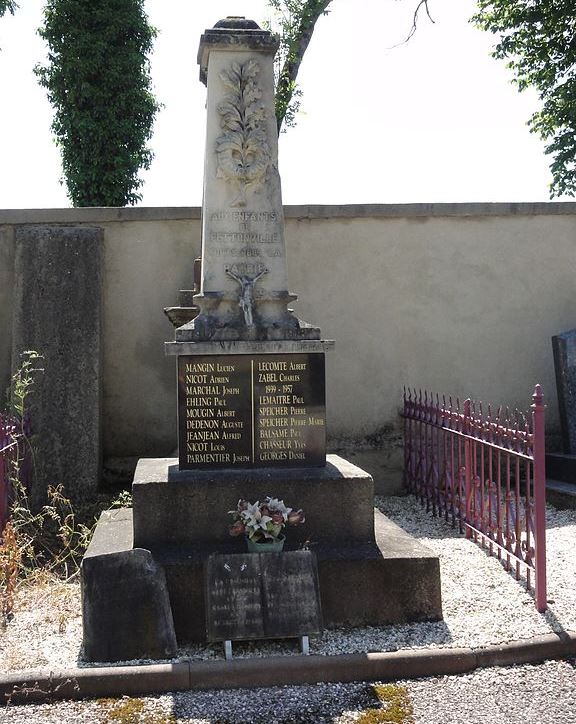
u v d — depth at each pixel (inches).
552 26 651.5
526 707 154.8
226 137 231.5
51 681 163.8
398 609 195.0
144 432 361.1
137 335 361.4
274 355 224.8
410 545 207.8
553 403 388.5
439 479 313.1
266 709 156.4
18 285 338.0
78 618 203.0
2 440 246.4
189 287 362.6
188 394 222.2
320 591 193.9
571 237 391.9
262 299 231.8
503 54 679.1
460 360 381.4
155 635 178.7
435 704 157.0
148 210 358.6
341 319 373.1
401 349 376.8
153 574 182.5
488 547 255.4
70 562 259.3
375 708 155.9
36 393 328.5
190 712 155.6
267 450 224.8
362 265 374.6
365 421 373.4
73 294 339.6
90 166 595.5
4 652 181.3
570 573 227.6
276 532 194.1
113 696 164.2
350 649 179.2
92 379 333.1
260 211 233.6
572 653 179.0
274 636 178.1
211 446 223.0
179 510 206.7
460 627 189.5
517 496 224.1
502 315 385.1
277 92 536.1
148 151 609.3
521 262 386.9
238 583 182.4
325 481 210.7
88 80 589.3
